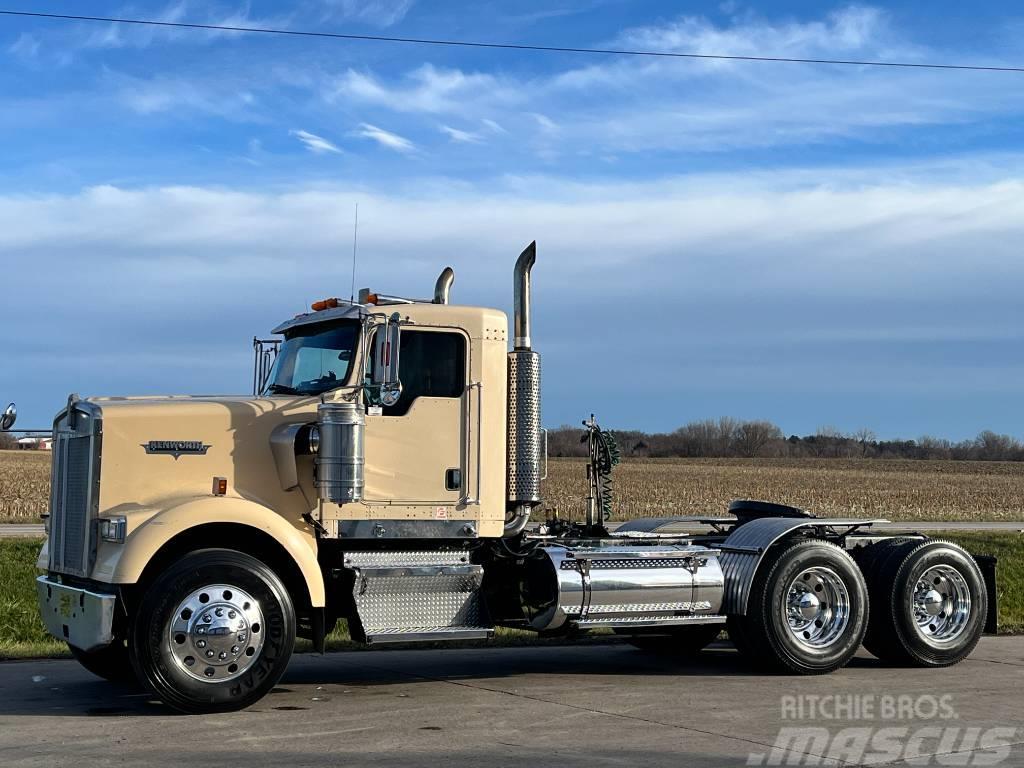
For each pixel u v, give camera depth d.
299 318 9.45
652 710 8.20
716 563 9.91
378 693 8.86
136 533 7.89
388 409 8.84
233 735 7.20
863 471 83.12
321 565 8.90
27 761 6.46
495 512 9.11
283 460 8.59
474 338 9.10
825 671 10.08
